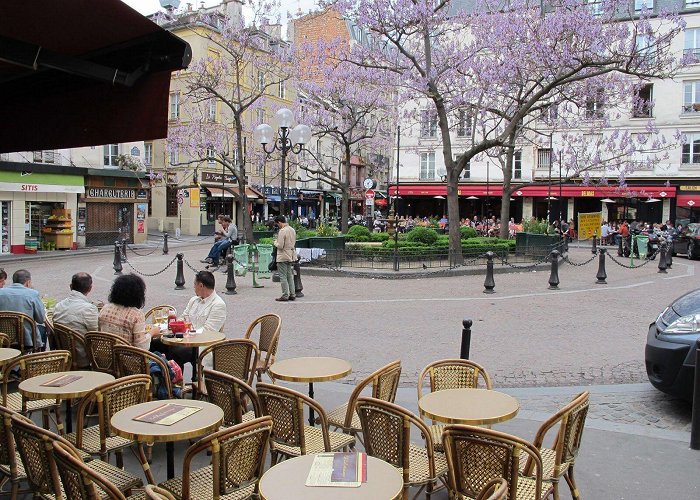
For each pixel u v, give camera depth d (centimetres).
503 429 584
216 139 3139
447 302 1380
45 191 2859
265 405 422
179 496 372
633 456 523
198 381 573
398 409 375
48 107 499
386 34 2016
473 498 352
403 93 2702
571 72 1878
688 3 3834
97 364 566
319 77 3297
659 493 453
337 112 2914
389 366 464
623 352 916
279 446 428
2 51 373
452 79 2250
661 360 629
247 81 4078
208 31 3756
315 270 1894
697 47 3791
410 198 4897
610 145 2839
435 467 410
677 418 629
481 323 1137
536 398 692
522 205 4456
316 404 409
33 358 500
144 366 502
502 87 2620
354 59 2297
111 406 420
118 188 3322
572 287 1638
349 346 952
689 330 626
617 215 4197
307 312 1252
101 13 377
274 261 1722
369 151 5012
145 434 355
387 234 2580
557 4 2084
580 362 859
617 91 2498
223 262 2117
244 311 1266
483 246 2166
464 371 519
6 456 393
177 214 4266
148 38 412
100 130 478
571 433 391
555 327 1101
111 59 446
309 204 5228
